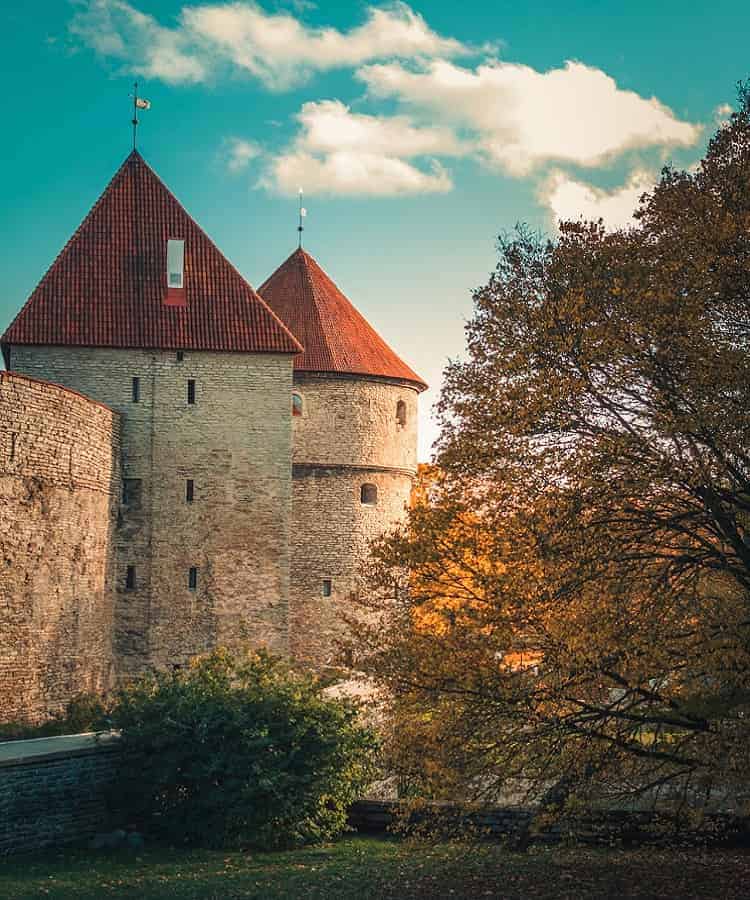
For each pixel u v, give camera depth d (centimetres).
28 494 3077
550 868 2142
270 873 2194
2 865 2225
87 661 3512
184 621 4006
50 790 2389
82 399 3484
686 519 1897
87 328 4056
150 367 4084
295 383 4681
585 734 1845
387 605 2061
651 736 2155
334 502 4650
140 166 4400
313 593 4588
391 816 2617
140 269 4209
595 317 1866
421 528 1991
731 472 1852
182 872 2219
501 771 1869
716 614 1850
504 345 1941
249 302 4241
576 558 1822
